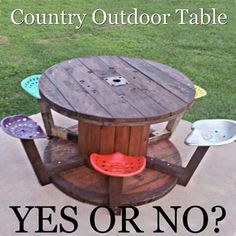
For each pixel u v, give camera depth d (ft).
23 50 18.21
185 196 9.15
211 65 17.65
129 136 9.00
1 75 15.35
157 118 7.81
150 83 9.18
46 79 9.06
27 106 13.23
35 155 8.74
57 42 19.58
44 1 26.21
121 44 19.80
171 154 10.30
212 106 14.03
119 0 27.25
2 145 10.56
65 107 7.89
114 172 7.68
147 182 9.29
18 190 9.04
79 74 9.43
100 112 7.78
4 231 7.97
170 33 21.84
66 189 8.93
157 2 27.27
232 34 22.07
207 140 8.13
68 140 10.51
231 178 9.80
